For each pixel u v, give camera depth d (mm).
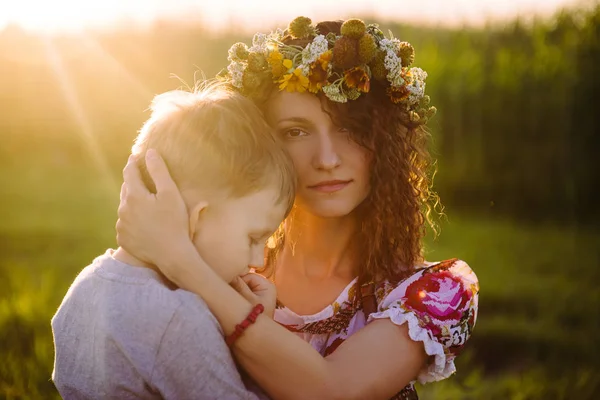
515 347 5621
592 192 10820
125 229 1814
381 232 2098
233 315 1778
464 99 11391
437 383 4730
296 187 1962
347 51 1985
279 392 1807
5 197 10938
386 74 2064
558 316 6148
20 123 13391
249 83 2053
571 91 10852
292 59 2035
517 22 11859
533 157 11062
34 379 4328
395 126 2123
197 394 1718
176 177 1829
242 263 1861
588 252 8375
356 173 2066
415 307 1986
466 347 5652
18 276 6664
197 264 1781
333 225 2170
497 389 4773
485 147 11328
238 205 1841
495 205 11023
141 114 13273
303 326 2129
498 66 11367
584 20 11125
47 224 9297
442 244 8641
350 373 1859
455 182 11359
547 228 10000
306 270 2217
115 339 1723
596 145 10812
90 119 13445
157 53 12922
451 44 12172
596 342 5570
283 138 2055
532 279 7141
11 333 5039
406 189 2141
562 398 4711
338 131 2049
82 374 1792
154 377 1712
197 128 1839
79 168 13195
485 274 7309
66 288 6535
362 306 2123
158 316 1715
